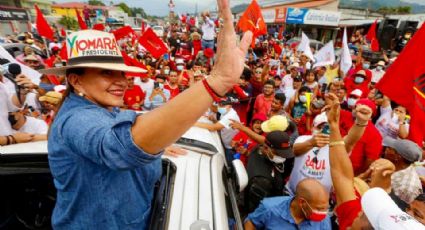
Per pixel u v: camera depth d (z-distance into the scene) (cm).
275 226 200
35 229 194
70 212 101
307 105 453
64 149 90
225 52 78
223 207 135
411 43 202
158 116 73
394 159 257
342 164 167
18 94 345
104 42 102
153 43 641
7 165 166
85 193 96
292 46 1494
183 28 2353
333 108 173
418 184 170
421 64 198
